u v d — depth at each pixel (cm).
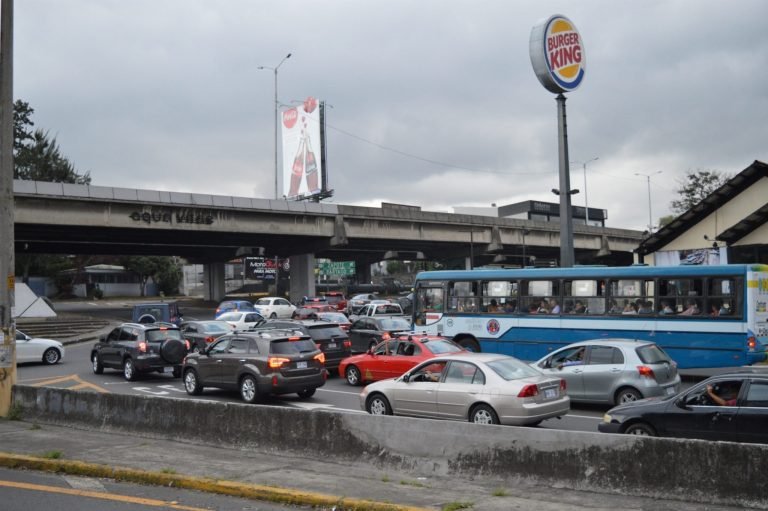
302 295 6588
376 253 9088
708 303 1834
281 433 1080
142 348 2259
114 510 797
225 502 838
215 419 1158
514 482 863
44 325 4419
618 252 8600
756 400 1000
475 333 2269
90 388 2114
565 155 3381
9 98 1370
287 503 829
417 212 6488
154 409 1234
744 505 725
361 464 987
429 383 1362
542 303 2133
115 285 9250
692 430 1034
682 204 6081
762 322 1802
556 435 848
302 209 5703
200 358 1905
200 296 9556
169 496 866
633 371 1508
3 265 1387
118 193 4600
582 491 816
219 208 5159
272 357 1733
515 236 7344
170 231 5172
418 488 859
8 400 1410
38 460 1030
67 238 5491
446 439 928
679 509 734
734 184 3344
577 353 1606
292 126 8400
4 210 1378
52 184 4316
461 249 7675
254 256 7462
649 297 1930
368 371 1978
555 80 3303
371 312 4122
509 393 1256
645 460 788
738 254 3328
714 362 1811
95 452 1090
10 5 1366
